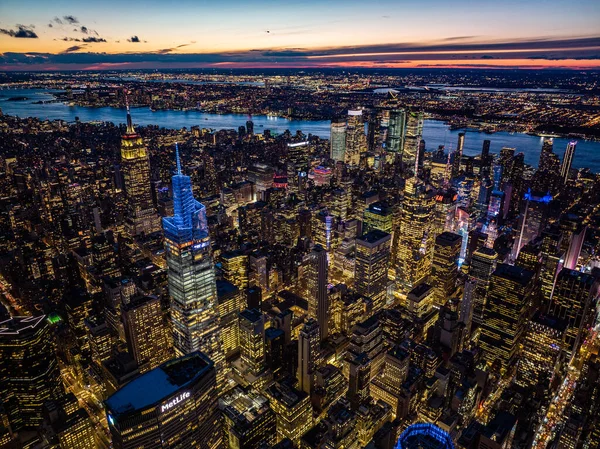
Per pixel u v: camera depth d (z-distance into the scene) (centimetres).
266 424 19900
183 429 14412
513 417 18650
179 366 15075
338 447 19125
